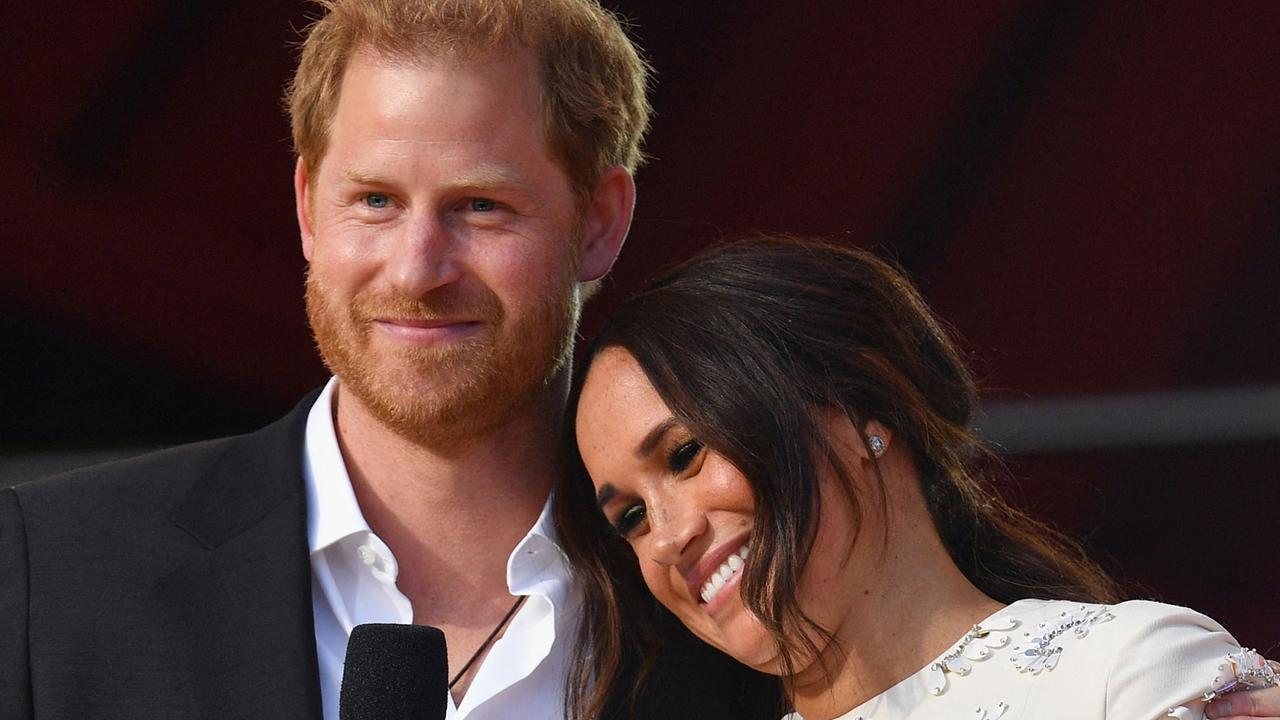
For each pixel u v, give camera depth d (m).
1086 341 20.53
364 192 9.70
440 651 7.78
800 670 8.99
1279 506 19.88
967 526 9.64
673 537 9.02
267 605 9.48
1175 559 20.30
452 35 9.74
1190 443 20.03
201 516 9.85
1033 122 20.16
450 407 9.70
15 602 9.37
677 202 21.00
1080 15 19.41
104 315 20.31
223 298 20.41
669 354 9.08
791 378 8.94
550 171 9.88
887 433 9.19
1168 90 19.53
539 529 10.19
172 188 20.06
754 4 19.86
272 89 19.77
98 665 9.19
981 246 20.70
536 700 10.20
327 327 9.84
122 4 18.86
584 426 9.42
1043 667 8.40
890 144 20.55
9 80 19.19
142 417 20.97
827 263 9.48
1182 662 8.10
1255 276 19.80
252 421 21.19
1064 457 20.33
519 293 9.70
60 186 19.72
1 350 20.33
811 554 8.81
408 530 10.28
